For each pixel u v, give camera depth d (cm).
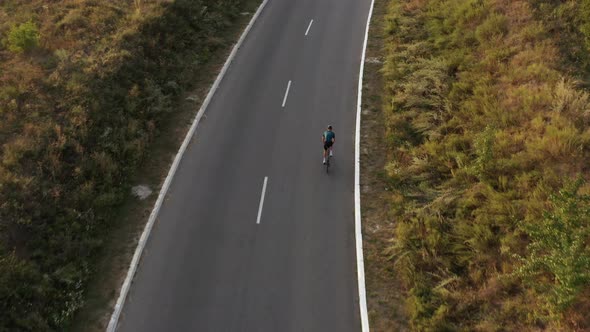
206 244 1712
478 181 1823
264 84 2630
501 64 2328
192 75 2683
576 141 1744
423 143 2138
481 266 1530
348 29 3172
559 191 1454
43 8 2859
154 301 1512
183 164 2089
